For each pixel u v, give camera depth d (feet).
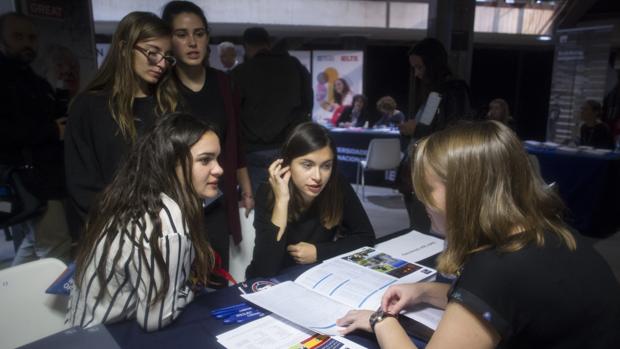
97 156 4.79
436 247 4.93
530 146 14.56
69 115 4.82
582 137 15.53
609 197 12.41
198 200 3.38
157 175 3.20
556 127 20.63
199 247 3.40
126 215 3.09
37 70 8.07
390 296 3.34
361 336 3.04
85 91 4.84
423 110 8.30
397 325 2.85
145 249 2.96
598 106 15.28
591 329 2.33
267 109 7.90
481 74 33.12
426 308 3.34
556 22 24.98
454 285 2.45
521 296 2.26
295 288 3.76
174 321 3.18
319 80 24.14
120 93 4.70
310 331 3.10
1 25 6.50
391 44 28.04
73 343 2.85
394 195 17.56
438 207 2.62
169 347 2.87
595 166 12.30
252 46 8.80
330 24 21.50
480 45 29.09
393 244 5.02
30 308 3.81
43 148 6.82
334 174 5.06
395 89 31.58
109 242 3.03
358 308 3.40
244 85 7.85
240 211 5.78
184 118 3.43
